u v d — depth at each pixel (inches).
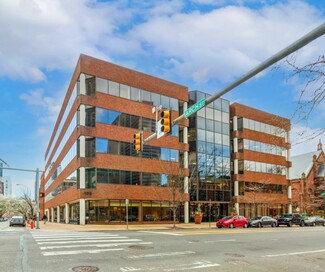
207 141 1920.5
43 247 578.6
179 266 438.0
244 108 2180.1
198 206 1781.5
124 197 1496.1
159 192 1616.6
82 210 1425.9
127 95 1582.2
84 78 1467.8
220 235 890.7
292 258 540.1
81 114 1440.7
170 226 1416.1
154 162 1627.7
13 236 796.6
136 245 621.0
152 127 1649.9
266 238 845.2
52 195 2500.0
